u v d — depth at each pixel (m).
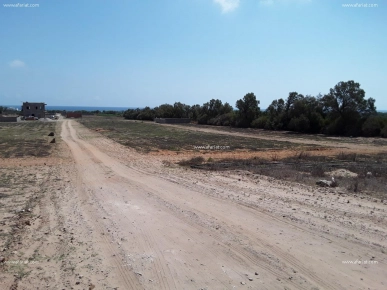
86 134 49.56
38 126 67.94
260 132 64.12
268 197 12.42
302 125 62.66
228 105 96.38
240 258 7.06
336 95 58.28
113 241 7.98
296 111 66.38
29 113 112.50
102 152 28.73
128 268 6.55
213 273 6.39
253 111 81.06
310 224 9.18
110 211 10.66
